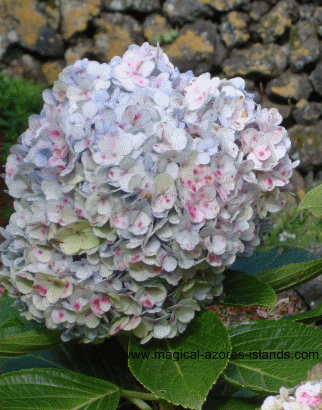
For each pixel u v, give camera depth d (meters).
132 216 1.10
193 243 1.11
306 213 2.29
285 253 1.34
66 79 1.17
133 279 1.13
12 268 1.17
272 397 1.06
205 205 1.11
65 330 1.17
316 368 1.07
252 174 1.14
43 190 1.13
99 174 1.10
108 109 1.11
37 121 1.17
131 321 1.13
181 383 1.12
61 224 1.12
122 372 1.28
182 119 1.13
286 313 1.33
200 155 1.11
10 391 1.15
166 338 1.18
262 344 1.18
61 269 1.13
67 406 1.14
